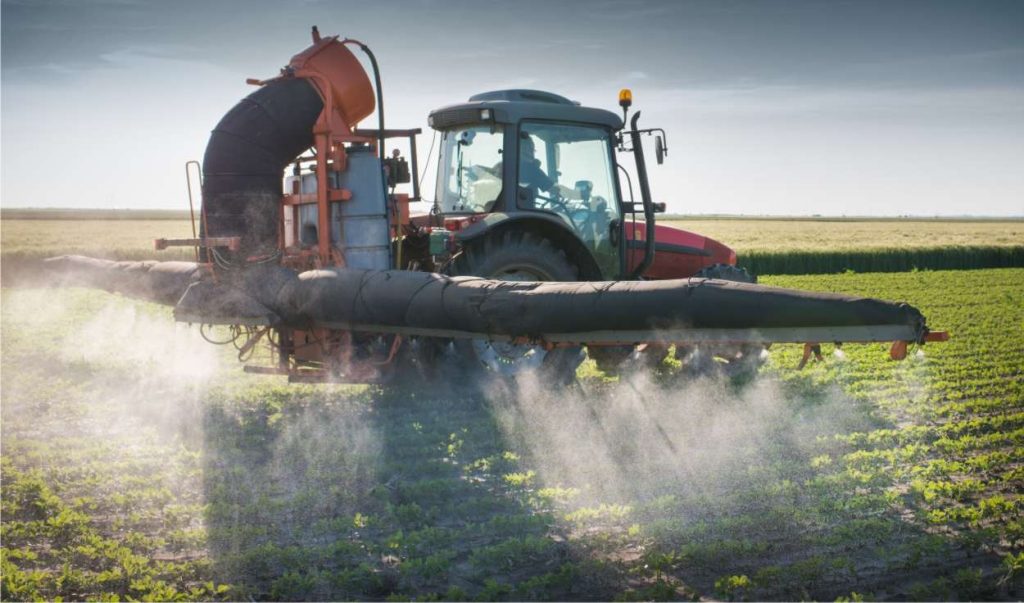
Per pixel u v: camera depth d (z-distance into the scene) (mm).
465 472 6387
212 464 6535
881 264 34344
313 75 7934
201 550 4969
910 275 30016
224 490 5809
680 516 5375
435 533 5031
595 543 4906
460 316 6605
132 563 4566
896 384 9617
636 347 9234
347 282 7293
